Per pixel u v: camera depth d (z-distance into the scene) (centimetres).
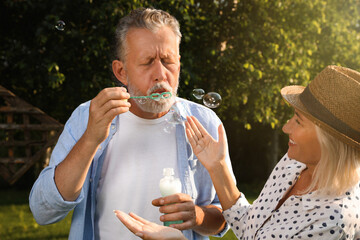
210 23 691
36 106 714
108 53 593
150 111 154
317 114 129
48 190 136
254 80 718
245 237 148
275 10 739
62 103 699
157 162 160
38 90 693
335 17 808
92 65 622
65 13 578
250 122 1095
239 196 156
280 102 747
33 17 653
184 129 165
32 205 145
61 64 627
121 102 128
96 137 131
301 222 128
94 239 158
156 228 128
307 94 136
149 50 149
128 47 153
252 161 1164
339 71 137
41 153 634
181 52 671
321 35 798
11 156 634
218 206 171
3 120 755
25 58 616
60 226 567
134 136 161
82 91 638
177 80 158
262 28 724
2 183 953
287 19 756
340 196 128
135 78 152
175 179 142
